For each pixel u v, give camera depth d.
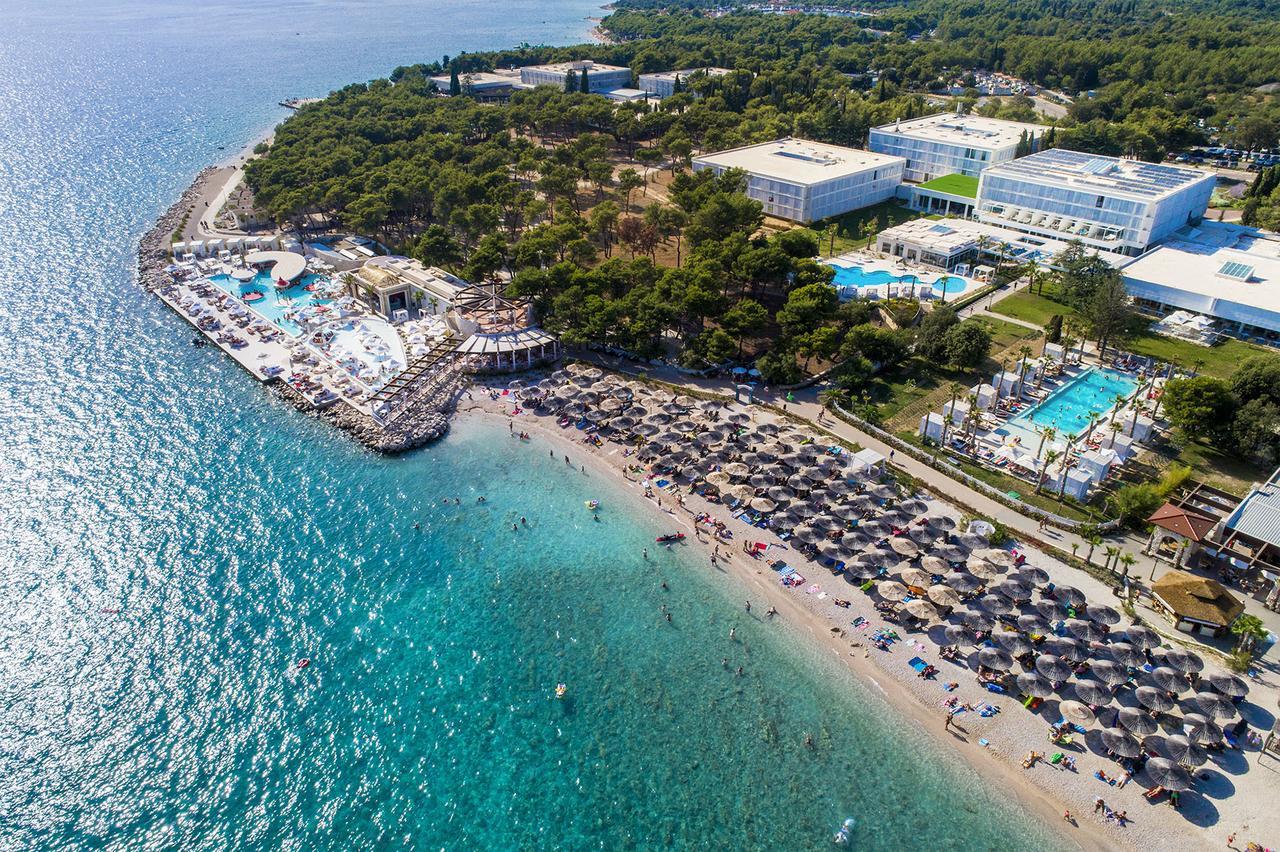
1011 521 119.81
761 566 115.06
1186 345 172.38
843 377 154.50
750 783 86.44
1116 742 84.06
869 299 185.38
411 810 84.31
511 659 102.06
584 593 112.06
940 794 84.19
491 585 113.62
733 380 162.12
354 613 108.88
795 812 83.25
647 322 165.00
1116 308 166.88
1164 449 137.25
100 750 89.38
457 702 96.44
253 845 80.44
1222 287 183.25
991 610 101.44
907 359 168.25
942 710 92.75
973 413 138.12
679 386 160.12
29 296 199.38
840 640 102.56
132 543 119.94
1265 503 114.31
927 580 107.31
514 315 176.12
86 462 137.88
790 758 88.81
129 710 94.12
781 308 190.38
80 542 119.50
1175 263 198.75
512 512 127.94
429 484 134.62
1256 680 93.06
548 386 160.88
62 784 85.69
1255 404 132.38
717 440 139.12
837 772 87.12
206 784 86.25
